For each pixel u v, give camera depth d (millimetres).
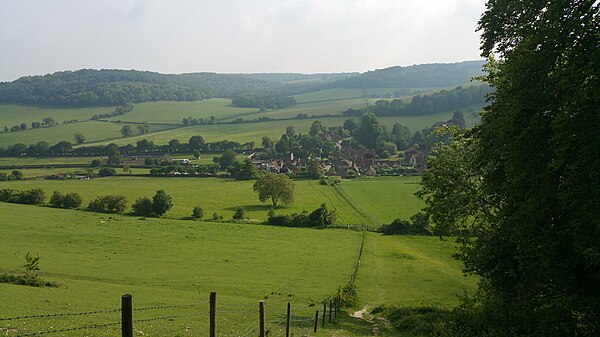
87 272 51594
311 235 84688
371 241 80375
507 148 24719
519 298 27031
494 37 29141
